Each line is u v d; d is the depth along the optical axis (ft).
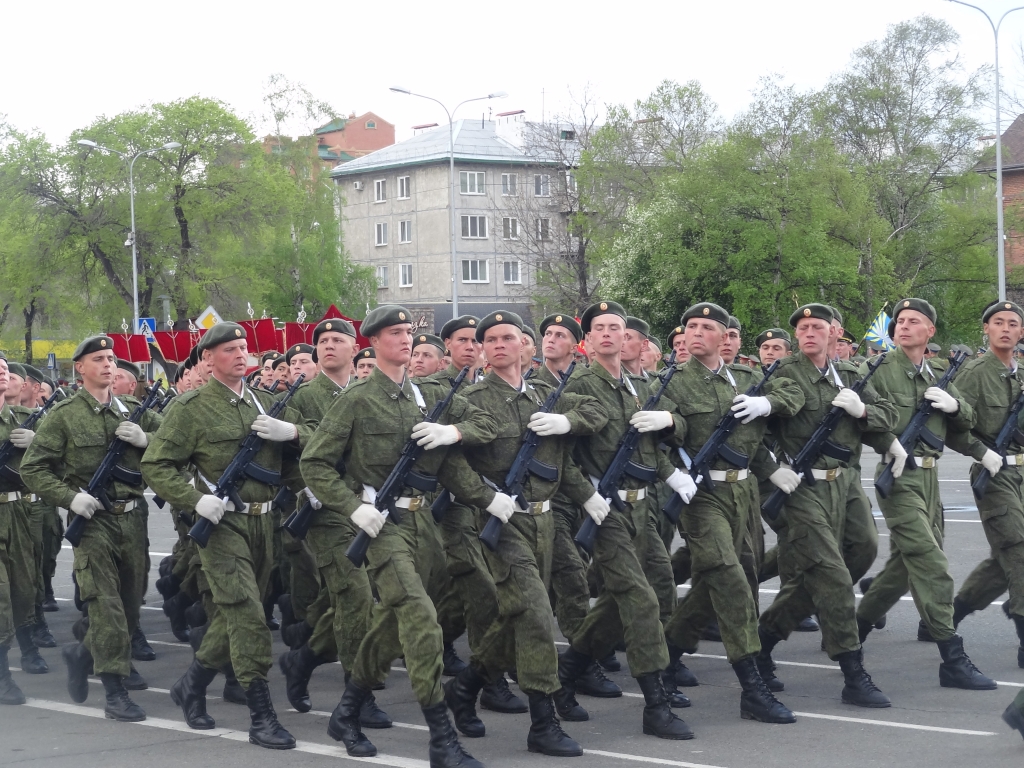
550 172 190.19
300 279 196.44
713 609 26.32
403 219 254.27
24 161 162.81
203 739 24.76
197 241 168.25
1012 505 29.37
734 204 131.64
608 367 25.43
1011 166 171.12
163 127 163.22
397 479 22.85
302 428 25.91
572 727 25.14
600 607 25.45
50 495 26.58
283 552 34.12
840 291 133.90
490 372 24.43
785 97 142.20
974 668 27.63
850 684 26.20
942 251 155.33
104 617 26.50
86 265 168.66
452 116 147.54
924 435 29.09
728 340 31.81
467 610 25.63
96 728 25.82
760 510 28.68
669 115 179.01
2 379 30.30
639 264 143.23
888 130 158.51
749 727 24.76
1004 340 30.22
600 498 24.31
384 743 24.36
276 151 196.24
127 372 36.06
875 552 29.71
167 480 24.62
